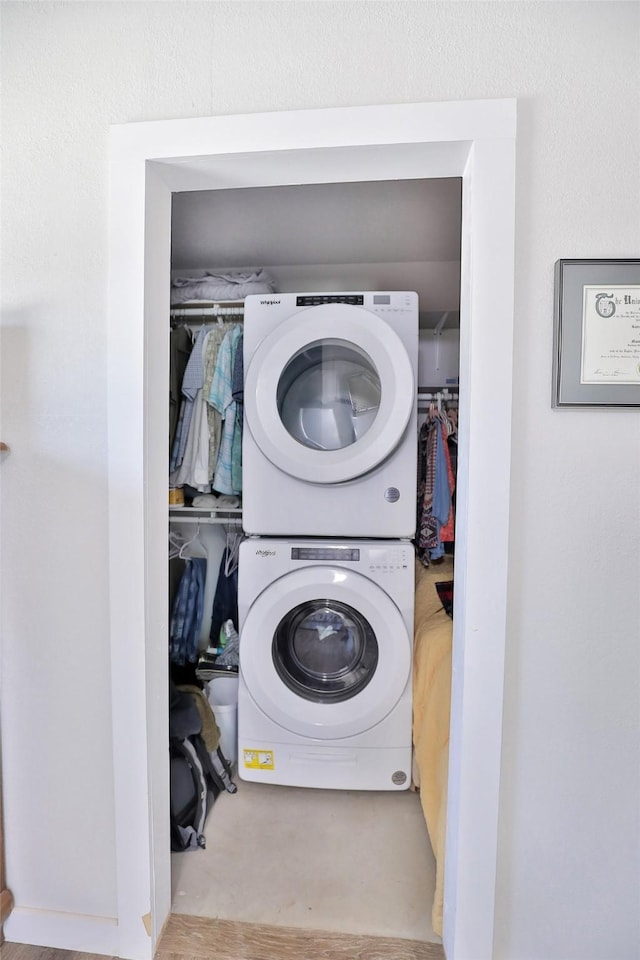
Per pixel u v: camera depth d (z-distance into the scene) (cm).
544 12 103
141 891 123
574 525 109
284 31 108
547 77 104
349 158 111
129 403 116
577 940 115
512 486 109
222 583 217
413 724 175
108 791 124
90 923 125
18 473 122
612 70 103
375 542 177
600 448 107
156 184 118
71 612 123
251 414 174
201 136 110
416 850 158
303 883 146
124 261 114
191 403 203
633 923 114
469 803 112
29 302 119
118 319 115
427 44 105
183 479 203
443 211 175
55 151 116
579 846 114
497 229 104
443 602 182
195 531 229
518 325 107
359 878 147
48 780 126
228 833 165
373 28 106
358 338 168
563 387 105
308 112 107
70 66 115
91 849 125
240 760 183
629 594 109
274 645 178
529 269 106
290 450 170
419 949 126
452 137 104
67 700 124
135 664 119
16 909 129
